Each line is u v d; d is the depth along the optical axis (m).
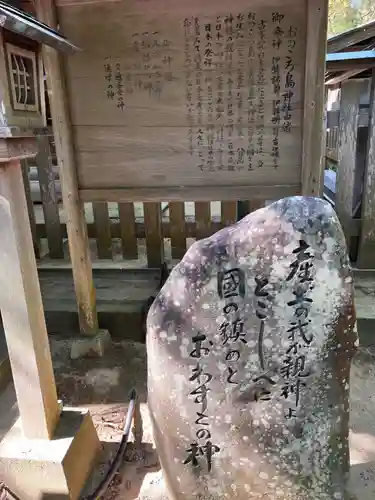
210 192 3.00
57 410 2.45
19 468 2.25
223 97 2.81
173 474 2.18
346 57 3.74
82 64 2.85
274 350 1.99
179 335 1.99
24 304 2.10
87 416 2.53
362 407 3.03
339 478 2.14
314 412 2.06
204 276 1.94
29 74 2.04
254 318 1.96
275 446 2.09
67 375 3.43
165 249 5.06
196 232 4.64
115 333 3.88
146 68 2.81
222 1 2.62
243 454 2.11
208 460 2.13
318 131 2.79
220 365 2.01
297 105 2.78
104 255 4.81
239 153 2.91
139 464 2.60
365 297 3.91
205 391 2.04
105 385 3.30
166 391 2.06
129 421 2.75
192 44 2.73
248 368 2.01
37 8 2.76
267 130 2.84
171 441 2.12
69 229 3.25
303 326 1.96
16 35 1.89
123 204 4.56
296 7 2.59
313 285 1.93
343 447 2.12
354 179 4.26
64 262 4.82
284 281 1.92
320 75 2.68
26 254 2.12
